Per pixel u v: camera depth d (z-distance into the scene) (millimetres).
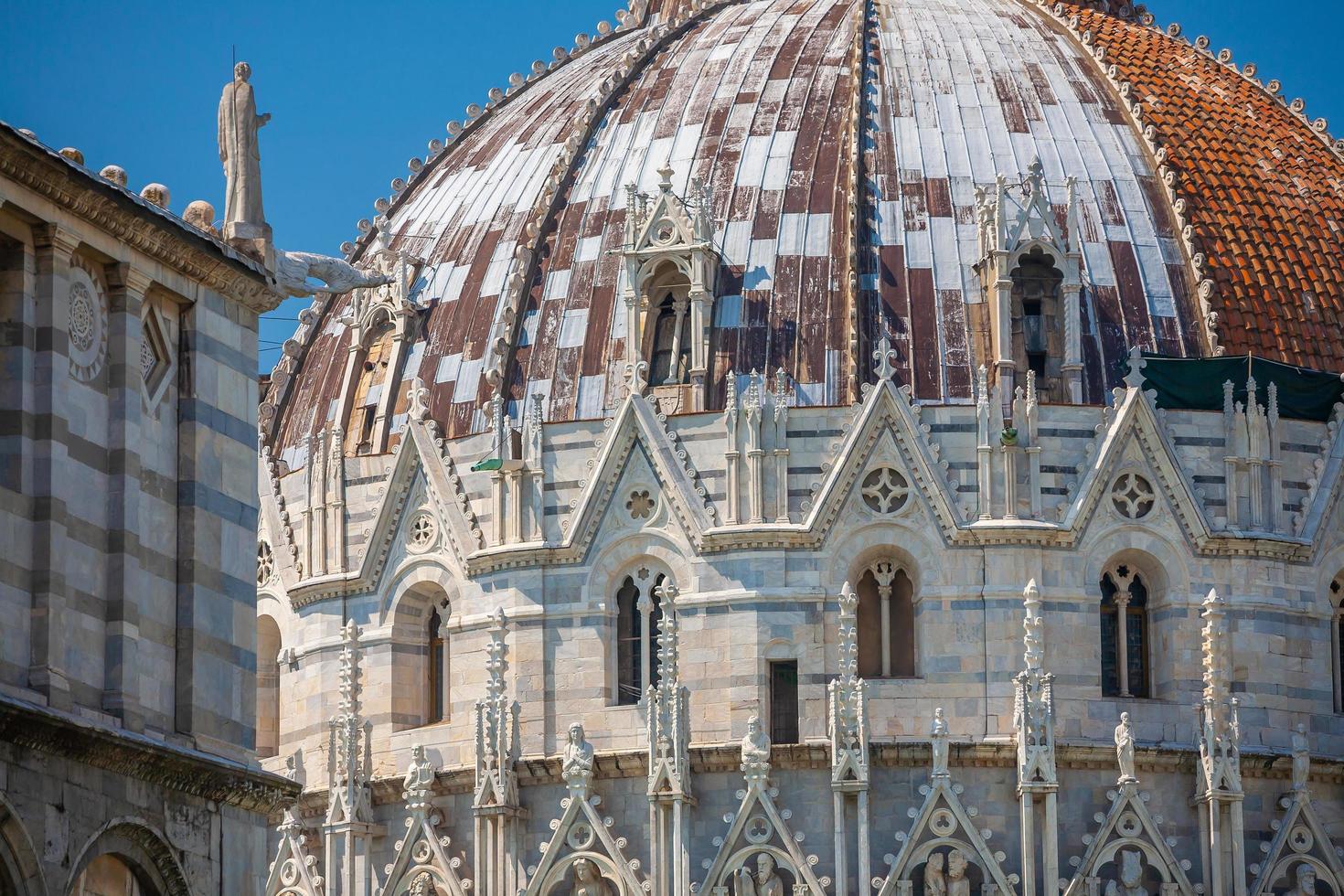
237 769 59656
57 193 57062
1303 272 100438
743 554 92750
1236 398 95375
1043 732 90125
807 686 91812
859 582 93188
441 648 97375
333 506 98938
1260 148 104438
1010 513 92688
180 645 59844
